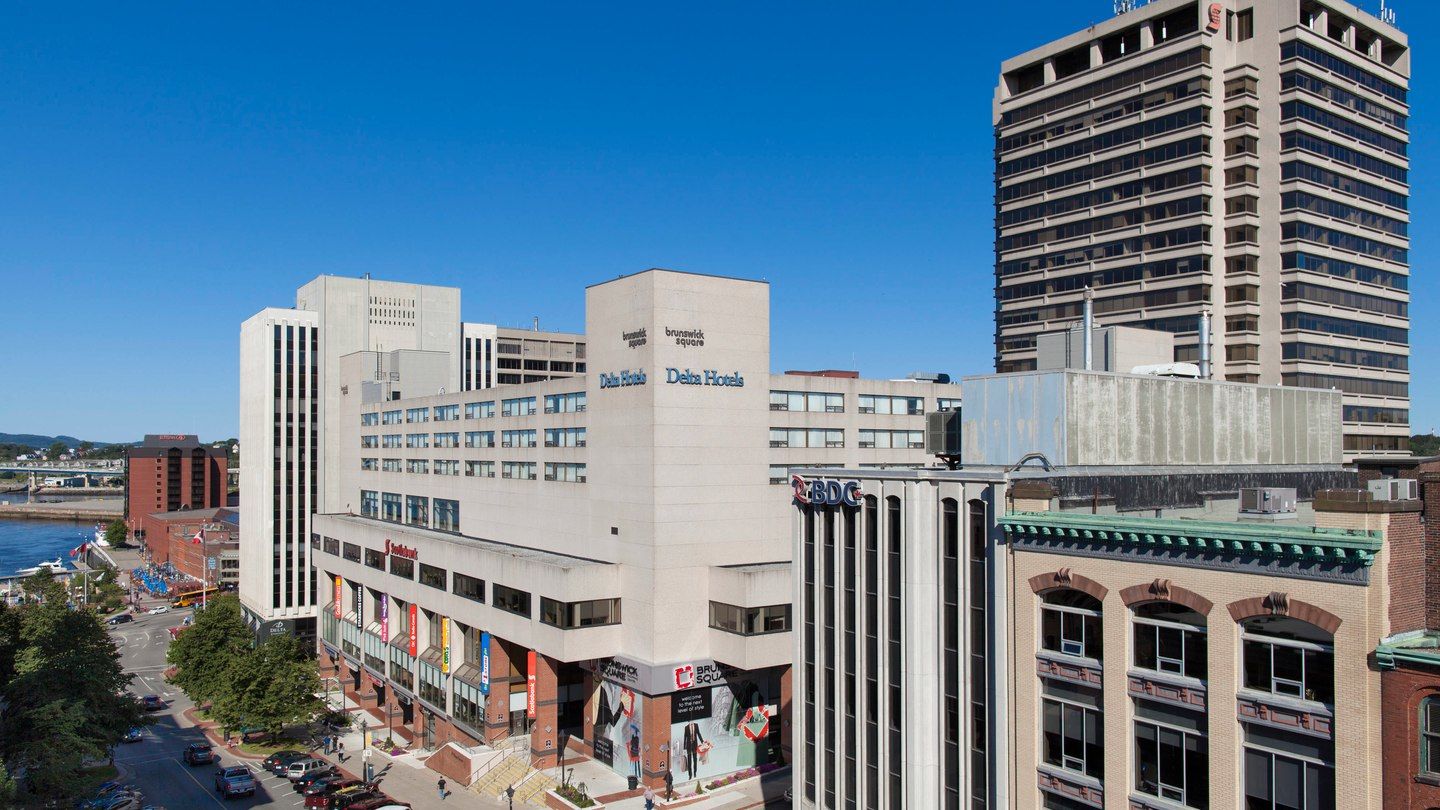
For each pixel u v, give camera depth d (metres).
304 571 137.75
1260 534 28.62
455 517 98.56
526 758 75.94
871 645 42.81
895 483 41.47
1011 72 127.69
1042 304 121.38
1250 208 108.19
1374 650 26.41
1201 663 30.80
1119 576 32.75
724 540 71.50
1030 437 43.75
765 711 73.56
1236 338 107.56
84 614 79.56
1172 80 109.75
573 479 78.38
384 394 121.06
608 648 71.06
